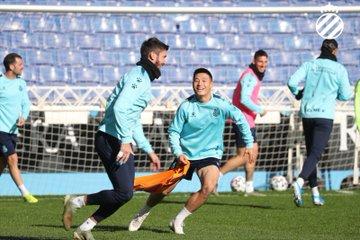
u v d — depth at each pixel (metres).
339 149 36.53
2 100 27.72
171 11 32.34
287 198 30.33
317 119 26.44
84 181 35.75
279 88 36.50
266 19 45.25
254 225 21.70
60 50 42.50
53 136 35.44
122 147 15.60
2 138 27.92
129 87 15.80
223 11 32.41
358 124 25.30
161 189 18.20
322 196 31.28
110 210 16.38
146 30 44.03
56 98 35.81
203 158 18.97
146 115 35.69
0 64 41.81
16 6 31.84
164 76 42.56
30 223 21.88
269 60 44.00
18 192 34.59
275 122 36.00
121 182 16.06
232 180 33.94
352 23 45.53
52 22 43.09
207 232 19.28
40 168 35.38
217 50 43.91
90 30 43.38
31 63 41.88
